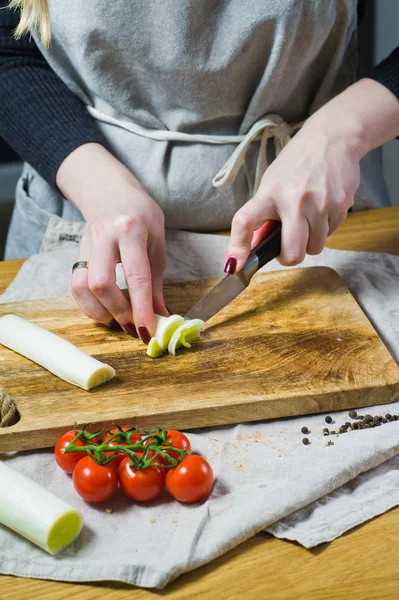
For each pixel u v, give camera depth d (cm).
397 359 117
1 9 149
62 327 125
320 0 131
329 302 128
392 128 137
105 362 115
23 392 108
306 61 140
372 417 104
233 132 151
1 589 80
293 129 152
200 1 130
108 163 138
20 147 150
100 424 101
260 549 84
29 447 100
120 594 79
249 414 104
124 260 118
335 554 83
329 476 90
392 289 134
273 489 89
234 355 115
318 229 126
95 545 85
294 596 78
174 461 90
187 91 141
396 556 82
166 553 82
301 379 108
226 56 136
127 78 142
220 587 80
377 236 153
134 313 116
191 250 149
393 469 96
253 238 129
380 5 231
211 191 150
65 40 142
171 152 149
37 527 82
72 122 147
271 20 131
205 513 87
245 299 130
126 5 131
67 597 79
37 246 173
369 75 139
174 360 114
